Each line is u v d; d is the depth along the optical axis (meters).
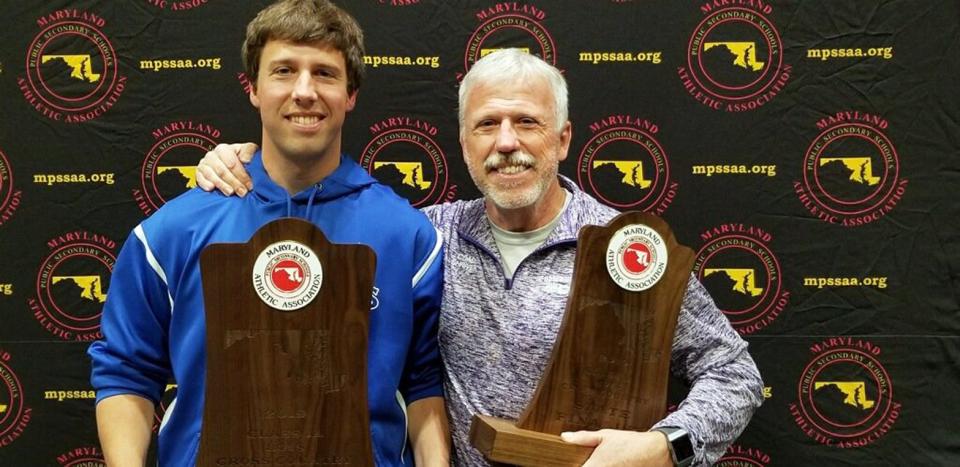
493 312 1.29
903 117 1.63
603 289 1.21
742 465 1.65
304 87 1.17
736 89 1.63
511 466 1.17
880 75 1.63
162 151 1.63
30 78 1.61
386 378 1.22
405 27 1.63
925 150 1.63
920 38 1.62
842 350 1.64
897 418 1.63
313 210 1.26
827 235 1.64
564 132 1.35
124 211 1.63
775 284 1.64
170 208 1.26
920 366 1.63
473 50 1.63
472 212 1.38
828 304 1.64
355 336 1.13
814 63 1.63
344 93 1.24
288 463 1.13
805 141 1.63
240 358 1.11
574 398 1.20
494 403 1.27
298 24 1.18
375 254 1.12
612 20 1.63
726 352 1.32
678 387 1.64
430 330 1.31
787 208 1.64
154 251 1.22
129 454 1.17
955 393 1.63
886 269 1.63
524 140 1.25
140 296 1.22
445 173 1.64
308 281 1.12
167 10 1.62
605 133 1.64
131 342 1.22
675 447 1.18
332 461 1.13
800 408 1.64
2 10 1.61
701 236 1.64
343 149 1.64
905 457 1.64
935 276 1.63
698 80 1.63
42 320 1.63
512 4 1.62
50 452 1.63
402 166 1.64
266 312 1.11
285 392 1.12
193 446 1.19
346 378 1.13
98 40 1.62
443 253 1.34
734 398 1.26
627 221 1.21
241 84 1.62
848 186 1.64
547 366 1.20
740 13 1.63
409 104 1.64
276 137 1.21
